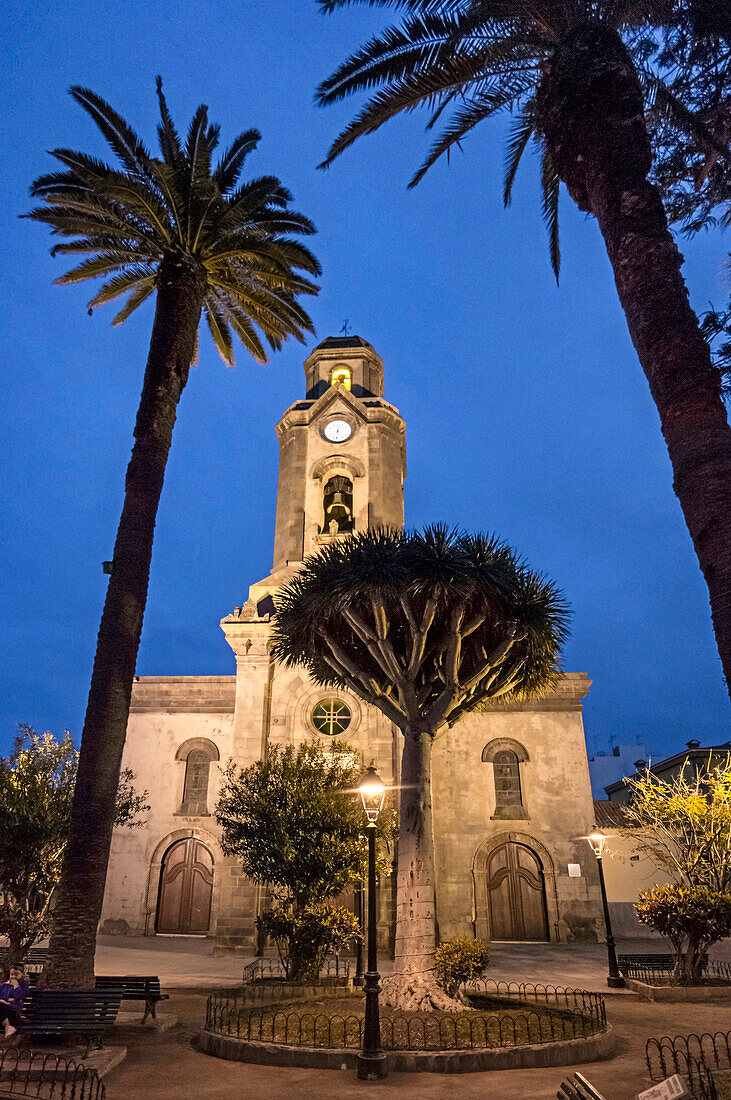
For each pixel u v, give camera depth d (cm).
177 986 1688
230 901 2277
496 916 2538
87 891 1212
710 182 1288
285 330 2050
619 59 1019
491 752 2719
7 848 1555
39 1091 851
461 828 2620
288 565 2767
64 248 1795
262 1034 1151
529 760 2694
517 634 1545
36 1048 1090
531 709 2759
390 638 1650
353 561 1497
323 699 2538
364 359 3262
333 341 3384
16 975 1126
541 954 2253
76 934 1186
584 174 1016
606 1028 1186
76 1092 908
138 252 1764
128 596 1406
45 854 1609
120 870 2736
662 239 916
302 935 1678
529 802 2645
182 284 1661
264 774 1844
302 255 1848
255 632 2600
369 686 1570
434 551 1471
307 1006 1398
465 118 1373
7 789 1617
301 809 1733
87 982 1184
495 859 2598
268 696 2558
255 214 1778
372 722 2469
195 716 2922
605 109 994
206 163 1647
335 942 1692
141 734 2909
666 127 1256
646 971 1855
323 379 3238
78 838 1235
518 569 1620
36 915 1596
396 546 1515
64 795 1650
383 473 2934
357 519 2877
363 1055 1017
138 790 2823
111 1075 1006
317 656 1684
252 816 1781
